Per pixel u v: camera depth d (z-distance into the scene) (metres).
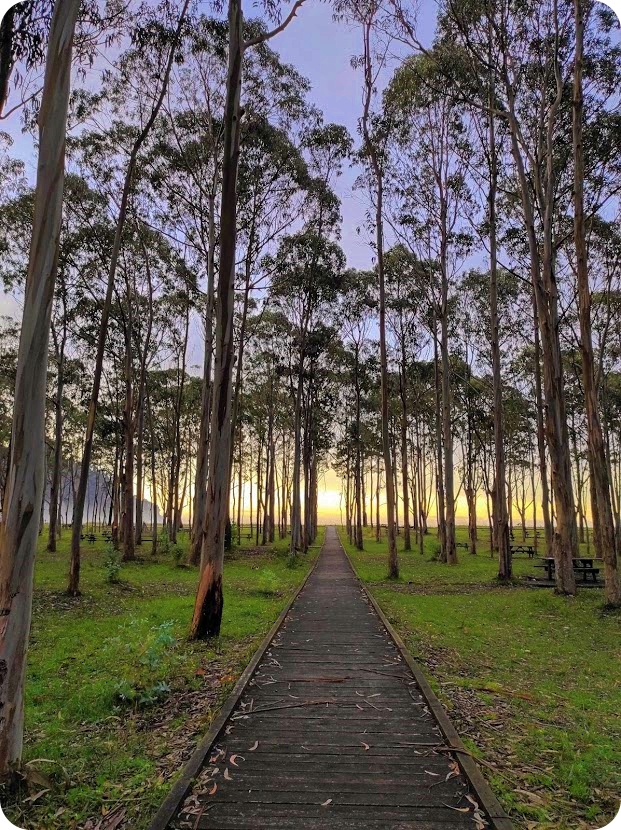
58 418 24.62
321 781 3.48
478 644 7.62
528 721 4.61
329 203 19.52
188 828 2.95
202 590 7.58
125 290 21.55
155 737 4.19
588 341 10.60
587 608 10.50
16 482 3.53
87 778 3.54
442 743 4.09
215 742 4.05
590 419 10.65
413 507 39.53
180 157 16.61
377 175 16.45
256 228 18.73
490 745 4.06
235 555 23.67
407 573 17.69
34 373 3.63
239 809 3.14
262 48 15.12
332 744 4.05
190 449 37.81
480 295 23.06
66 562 19.48
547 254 12.87
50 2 6.91
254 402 32.31
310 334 24.25
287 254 20.55
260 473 38.50
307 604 11.12
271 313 25.73
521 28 12.78
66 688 5.46
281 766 3.69
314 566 20.36
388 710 4.81
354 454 37.47
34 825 3.01
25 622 3.52
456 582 15.26
